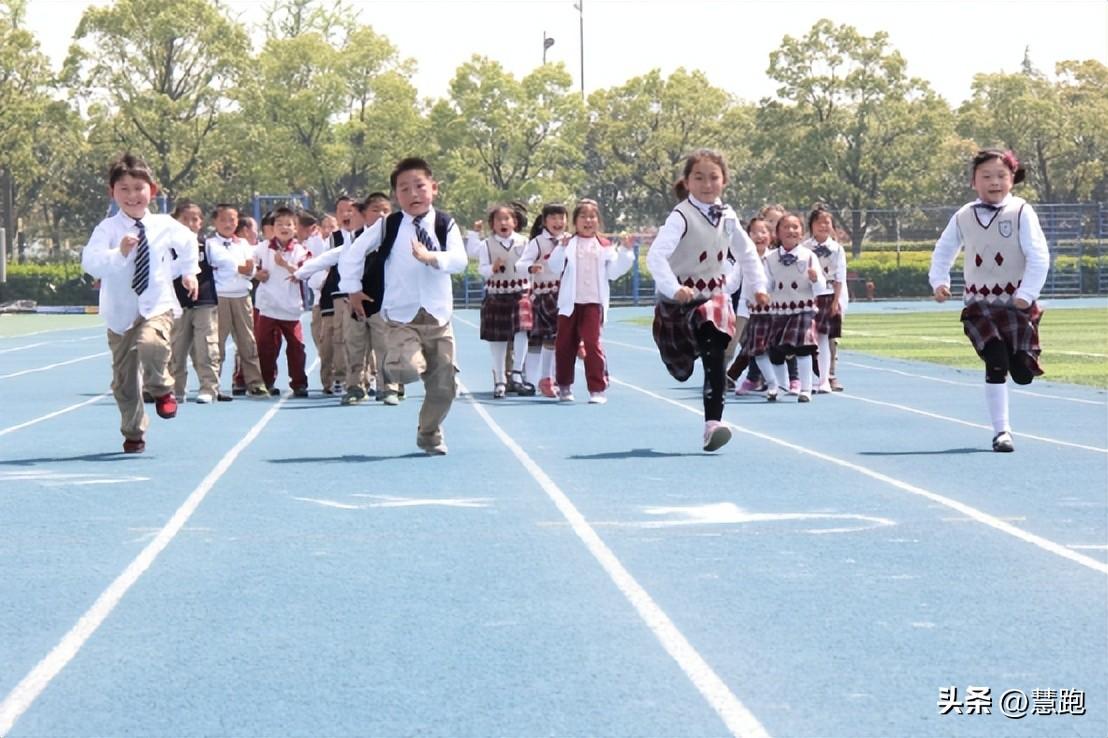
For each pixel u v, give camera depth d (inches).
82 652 202.1
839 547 272.2
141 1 3021.7
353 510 319.0
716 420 413.4
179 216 608.1
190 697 179.6
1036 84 4023.1
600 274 598.5
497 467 390.6
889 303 2316.7
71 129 3048.7
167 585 244.1
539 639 206.1
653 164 3838.6
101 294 426.6
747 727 165.8
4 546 280.4
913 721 167.3
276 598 233.1
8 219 3134.8
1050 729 164.4
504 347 634.8
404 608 225.8
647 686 182.2
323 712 172.9
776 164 3440.0
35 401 623.5
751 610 222.2
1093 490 341.1
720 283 413.4
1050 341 1086.4
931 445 436.1
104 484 362.6
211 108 3144.7
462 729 165.8
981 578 244.2
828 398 616.1
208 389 617.6
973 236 418.9
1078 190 3887.8
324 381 665.0
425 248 402.6
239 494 343.6
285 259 654.5
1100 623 213.3
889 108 3312.0
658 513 312.2
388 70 3240.7
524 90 3262.8
